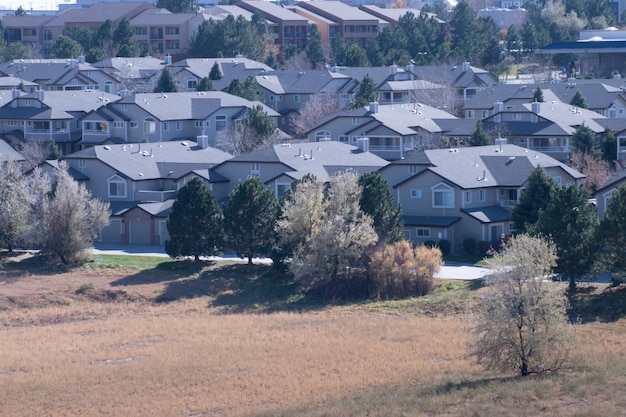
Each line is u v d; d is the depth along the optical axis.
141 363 118.62
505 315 104.31
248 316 146.00
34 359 122.44
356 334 131.00
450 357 117.62
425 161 192.75
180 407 101.50
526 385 97.06
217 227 172.88
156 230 195.88
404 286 157.50
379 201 167.25
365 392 102.81
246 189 170.25
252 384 108.31
